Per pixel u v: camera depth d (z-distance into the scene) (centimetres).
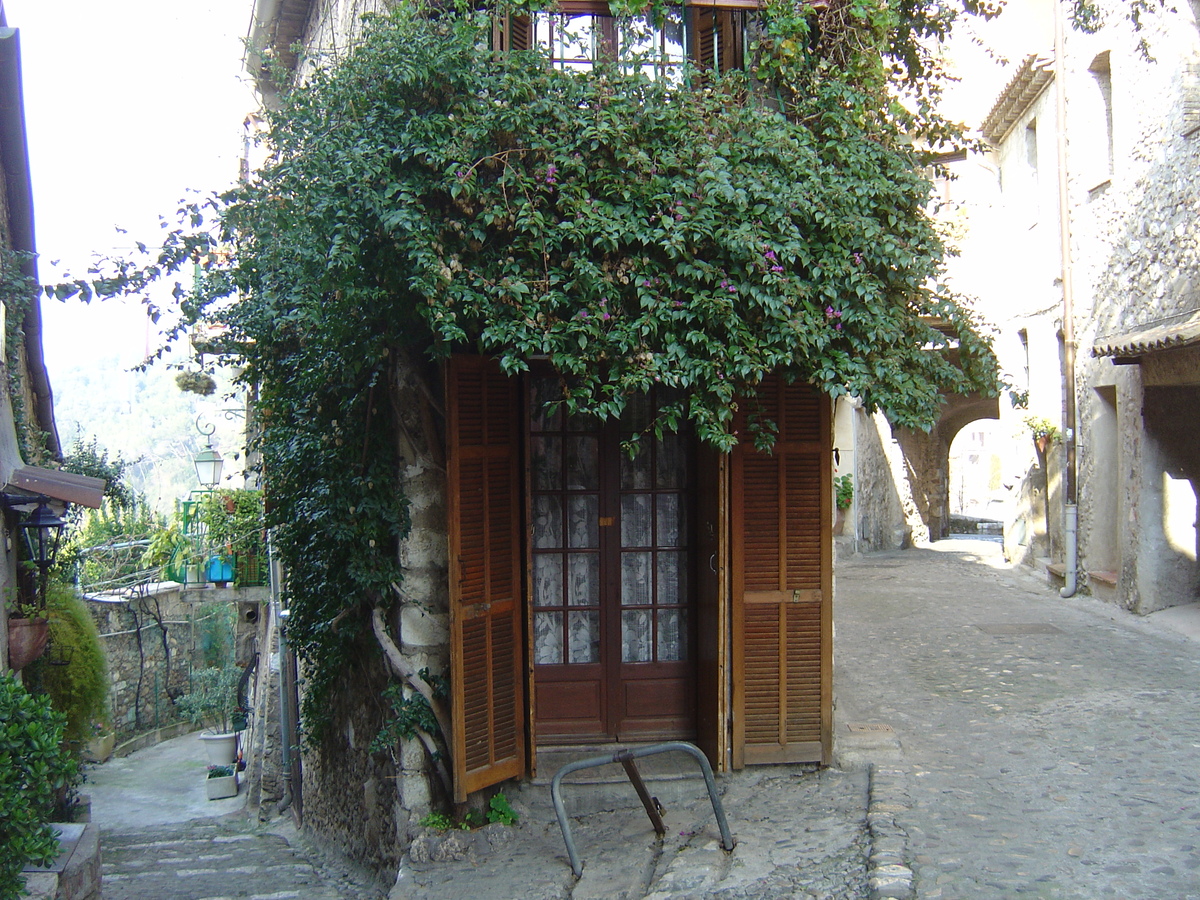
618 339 493
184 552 1301
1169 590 1039
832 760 603
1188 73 937
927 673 829
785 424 602
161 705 1884
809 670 604
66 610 860
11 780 469
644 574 663
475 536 577
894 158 559
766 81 595
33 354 939
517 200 493
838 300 532
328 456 628
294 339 725
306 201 477
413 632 596
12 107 788
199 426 1321
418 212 480
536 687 652
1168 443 1040
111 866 890
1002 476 1666
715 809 504
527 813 591
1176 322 955
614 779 598
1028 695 743
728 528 599
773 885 448
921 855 452
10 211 829
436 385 597
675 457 664
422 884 515
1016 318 1532
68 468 1071
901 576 1491
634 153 506
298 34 1017
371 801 696
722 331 515
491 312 490
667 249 498
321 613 682
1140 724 652
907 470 2127
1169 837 463
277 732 1260
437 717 585
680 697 659
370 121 487
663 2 564
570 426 659
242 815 1297
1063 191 1266
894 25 579
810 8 573
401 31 494
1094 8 864
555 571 657
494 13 541
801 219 534
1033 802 517
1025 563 1515
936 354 574
